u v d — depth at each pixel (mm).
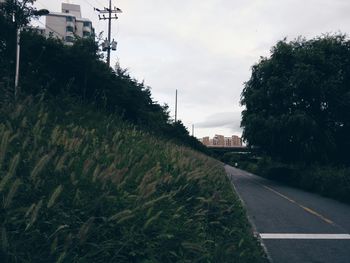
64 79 18031
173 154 11898
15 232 3375
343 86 30609
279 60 32031
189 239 5289
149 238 4672
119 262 4074
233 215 9242
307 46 32844
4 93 9297
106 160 6477
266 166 46094
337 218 12562
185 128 61062
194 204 7660
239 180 34375
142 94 25188
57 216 3928
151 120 24984
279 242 8742
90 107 13266
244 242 7051
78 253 3760
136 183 6039
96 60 20688
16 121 7027
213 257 5590
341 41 32219
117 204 4668
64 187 4445
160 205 5723
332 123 31172
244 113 33875
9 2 14344
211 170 13328
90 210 4246
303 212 13766
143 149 10492
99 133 10453
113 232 4324
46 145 6172
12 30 14961
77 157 5848
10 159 4816
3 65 13938
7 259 3084
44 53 17828
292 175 29688
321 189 21219
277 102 30906
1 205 3582
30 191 4109
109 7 35281
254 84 34000
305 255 7598
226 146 119375
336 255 7648
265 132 30688
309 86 29031
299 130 28562
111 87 20578
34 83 13922
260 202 16547
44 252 3389
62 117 10258
